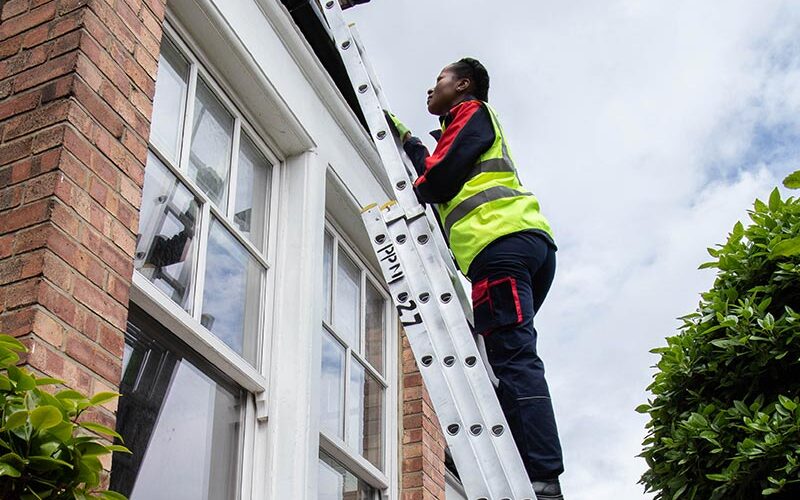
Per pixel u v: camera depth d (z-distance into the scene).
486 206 3.47
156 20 3.80
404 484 5.50
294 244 4.68
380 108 4.04
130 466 3.41
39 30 3.42
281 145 4.89
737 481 4.29
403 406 5.73
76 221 3.06
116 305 3.15
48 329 2.83
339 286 5.38
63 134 3.10
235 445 4.05
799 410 4.22
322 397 4.91
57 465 2.26
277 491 4.06
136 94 3.53
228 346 4.14
